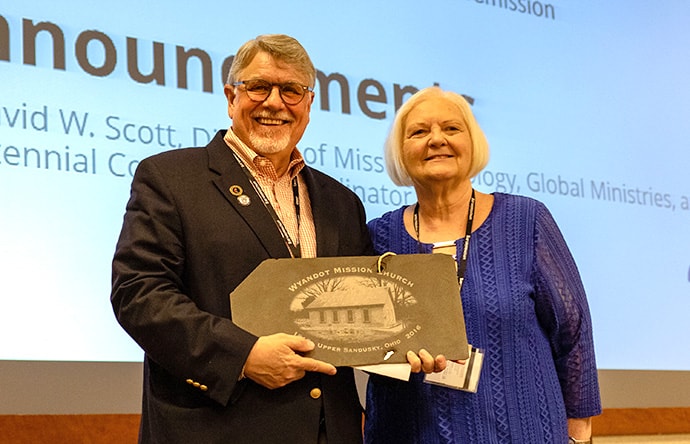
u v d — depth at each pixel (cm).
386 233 255
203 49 334
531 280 239
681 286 405
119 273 207
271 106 227
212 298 211
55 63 304
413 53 378
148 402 213
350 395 218
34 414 284
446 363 222
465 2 394
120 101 313
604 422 368
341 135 353
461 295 237
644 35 432
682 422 383
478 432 228
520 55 399
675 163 423
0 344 283
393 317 209
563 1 416
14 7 301
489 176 376
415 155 249
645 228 405
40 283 290
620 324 384
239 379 201
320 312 208
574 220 390
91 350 296
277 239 218
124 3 321
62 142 300
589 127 405
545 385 233
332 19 363
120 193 308
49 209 295
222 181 221
